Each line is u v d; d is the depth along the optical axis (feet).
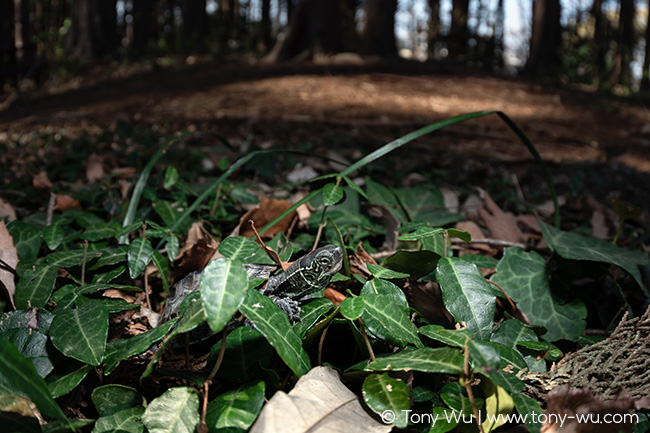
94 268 1.34
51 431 0.87
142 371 1.17
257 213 1.60
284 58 9.06
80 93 7.75
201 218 1.69
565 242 1.48
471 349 0.90
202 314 0.89
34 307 1.15
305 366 0.99
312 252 1.22
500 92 7.30
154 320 1.34
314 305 1.15
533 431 0.91
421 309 1.24
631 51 13.26
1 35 8.57
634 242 1.83
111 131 3.97
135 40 11.98
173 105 5.77
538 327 1.22
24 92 8.44
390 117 5.06
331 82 6.83
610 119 6.77
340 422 0.91
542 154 3.92
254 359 1.05
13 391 0.91
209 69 8.61
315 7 8.87
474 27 11.25
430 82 7.36
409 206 1.94
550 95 7.62
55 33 12.01
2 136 4.37
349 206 1.84
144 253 1.32
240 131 4.08
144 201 1.89
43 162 2.93
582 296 1.50
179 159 2.69
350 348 1.21
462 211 2.15
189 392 0.96
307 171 2.49
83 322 1.06
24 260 1.34
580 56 11.53
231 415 0.90
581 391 0.94
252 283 1.08
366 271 1.32
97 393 1.00
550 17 10.85
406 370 0.95
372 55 9.51
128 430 0.94
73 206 1.89
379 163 2.86
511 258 1.44
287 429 0.87
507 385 0.92
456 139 4.20
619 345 1.08
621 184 3.34
